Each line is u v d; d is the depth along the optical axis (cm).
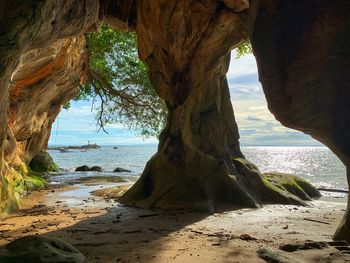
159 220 1231
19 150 2272
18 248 679
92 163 6378
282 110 821
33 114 2216
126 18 1680
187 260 734
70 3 1138
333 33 721
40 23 973
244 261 729
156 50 1697
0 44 873
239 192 1570
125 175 3247
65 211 1391
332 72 743
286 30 768
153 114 3155
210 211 1424
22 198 1727
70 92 2584
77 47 2114
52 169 3347
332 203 1689
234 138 1853
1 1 837
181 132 1733
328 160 8325
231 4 1460
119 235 980
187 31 1559
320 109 779
